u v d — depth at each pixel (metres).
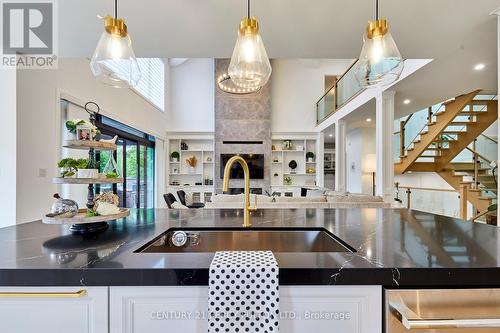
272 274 0.81
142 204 6.79
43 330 0.82
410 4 2.13
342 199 4.04
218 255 0.91
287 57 3.21
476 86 4.12
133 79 1.86
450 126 5.94
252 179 8.06
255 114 8.20
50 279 0.81
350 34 2.64
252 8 2.21
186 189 8.21
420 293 0.81
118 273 0.81
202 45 2.89
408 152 6.03
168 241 1.41
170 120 8.48
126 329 0.82
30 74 3.04
